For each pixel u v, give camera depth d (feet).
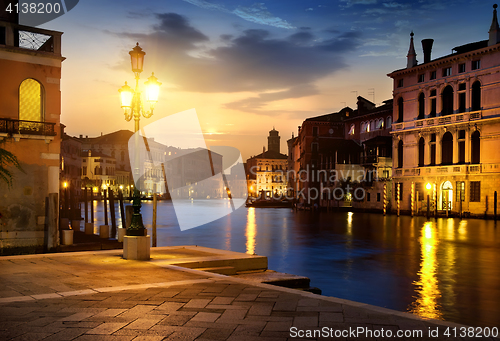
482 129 133.28
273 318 19.51
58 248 57.82
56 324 18.70
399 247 70.59
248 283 27.14
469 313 33.27
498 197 128.88
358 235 89.10
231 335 17.25
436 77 148.66
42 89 57.00
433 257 60.39
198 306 21.61
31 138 55.72
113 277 29.22
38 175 57.06
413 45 160.86
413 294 39.50
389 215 156.15
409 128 157.79
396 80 164.96
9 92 54.65
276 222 129.18
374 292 40.40
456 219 131.03
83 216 150.92
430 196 148.56
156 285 26.53
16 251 55.72
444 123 143.95
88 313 20.39
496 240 78.43
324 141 234.38
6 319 19.40
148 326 18.43
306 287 37.19
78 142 287.28
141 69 40.40
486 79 132.98
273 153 451.94
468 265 54.13
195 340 16.70
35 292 24.71
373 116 198.49
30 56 55.98
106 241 71.26
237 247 73.05
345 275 48.67
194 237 89.15
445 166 142.72
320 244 75.77
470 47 145.48
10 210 55.52
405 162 159.33
